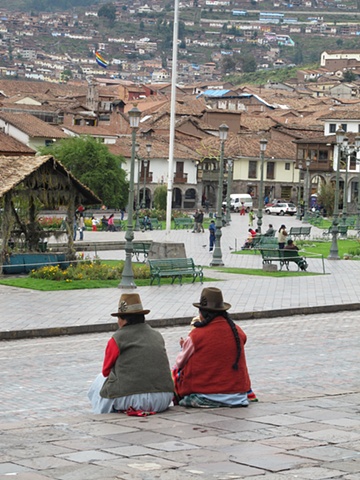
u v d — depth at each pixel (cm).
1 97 19738
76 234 6862
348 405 1527
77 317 2877
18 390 1883
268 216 11819
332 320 3069
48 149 10731
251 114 19062
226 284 3884
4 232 4194
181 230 8681
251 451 1176
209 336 1460
